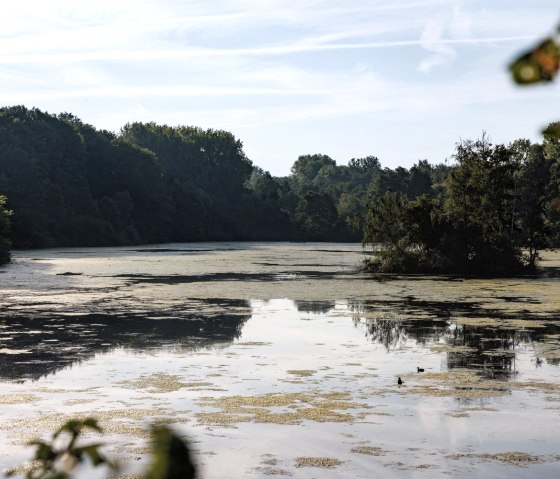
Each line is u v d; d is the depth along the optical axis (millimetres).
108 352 20594
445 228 53375
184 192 125312
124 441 12500
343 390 16391
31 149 101688
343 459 11812
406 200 54781
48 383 16828
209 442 12609
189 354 20453
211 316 28078
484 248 53156
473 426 13664
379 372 18266
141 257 70688
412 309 30406
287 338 23141
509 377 17734
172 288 38750
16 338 22750
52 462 1721
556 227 76812
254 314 28719
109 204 108312
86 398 15508
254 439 12797
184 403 15172
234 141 148125
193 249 92500
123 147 118562
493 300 33906
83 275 47375
